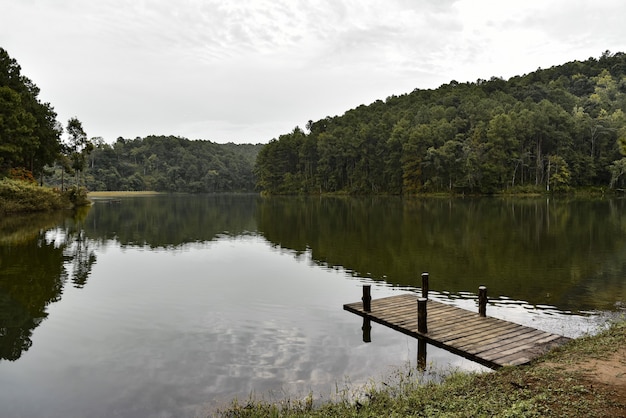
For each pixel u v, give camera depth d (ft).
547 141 307.58
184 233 113.19
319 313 44.29
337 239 98.32
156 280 59.11
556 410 19.35
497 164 292.61
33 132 184.75
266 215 170.60
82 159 233.76
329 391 27.02
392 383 27.99
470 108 363.56
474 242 90.02
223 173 581.12
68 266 68.13
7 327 39.65
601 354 27.27
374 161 360.89
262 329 39.32
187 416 24.27
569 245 85.05
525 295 50.34
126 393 27.14
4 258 74.08
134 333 38.17
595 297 49.21
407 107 473.26
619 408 19.26
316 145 415.64
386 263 70.28
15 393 27.27
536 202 224.53
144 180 545.44
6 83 178.50
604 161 304.09
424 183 320.70
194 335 37.68
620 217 138.00
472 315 41.83
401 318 40.81
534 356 30.96
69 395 26.99
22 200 158.81
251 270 65.92
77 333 38.11
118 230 118.83
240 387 27.76
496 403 21.18
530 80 520.42
